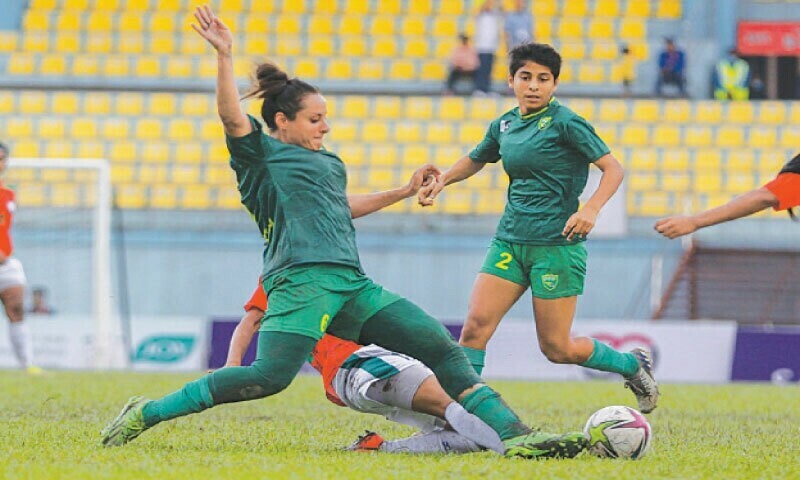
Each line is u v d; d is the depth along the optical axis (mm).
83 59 110312
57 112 105375
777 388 59062
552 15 113688
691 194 99562
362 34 113438
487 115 104562
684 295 90125
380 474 20422
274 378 23203
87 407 37781
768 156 102125
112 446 24734
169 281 91938
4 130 103750
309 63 110500
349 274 23766
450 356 23797
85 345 77625
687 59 107875
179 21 113938
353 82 109812
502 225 29500
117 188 99312
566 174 28609
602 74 109500
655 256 90875
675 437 30422
